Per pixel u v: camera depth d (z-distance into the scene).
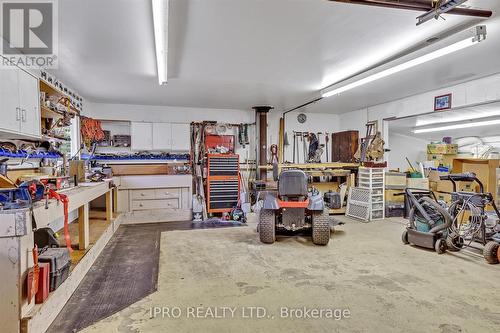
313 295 2.59
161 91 5.45
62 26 2.75
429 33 3.03
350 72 4.34
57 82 4.53
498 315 2.24
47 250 2.42
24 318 1.83
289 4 2.44
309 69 4.20
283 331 2.04
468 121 7.45
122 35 2.95
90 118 5.79
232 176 6.49
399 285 2.78
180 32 2.95
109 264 3.42
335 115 8.40
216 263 3.41
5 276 1.78
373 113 7.08
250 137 7.58
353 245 4.11
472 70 4.27
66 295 2.47
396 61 3.68
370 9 2.53
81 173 4.10
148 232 5.01
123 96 5.85
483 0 2.42
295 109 7.53
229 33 2.98
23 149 3.18
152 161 6.64
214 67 4.09
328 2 2.40
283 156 7.81
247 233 4.88
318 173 6.51
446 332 2.02
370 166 5.93
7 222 1.77
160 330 2.07
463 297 2.54
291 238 4.51
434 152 7.91
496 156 7.73
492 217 3.88
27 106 2.86
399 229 5.06
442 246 3.71
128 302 2.49
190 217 6.14
